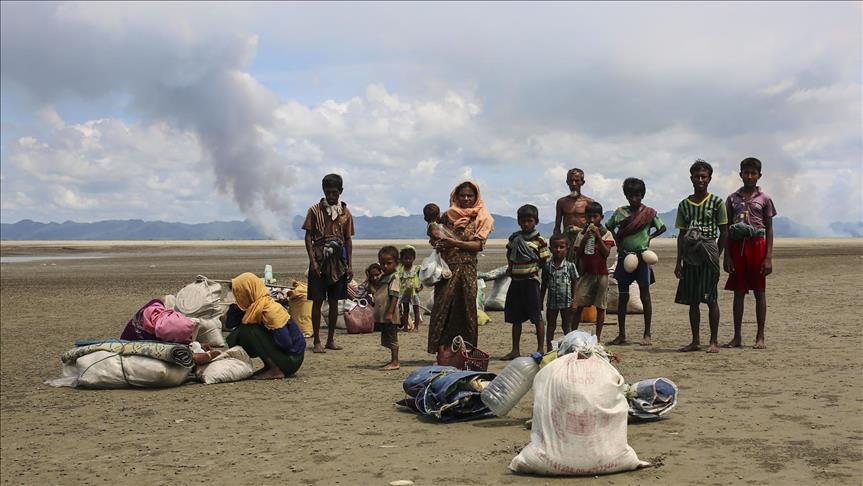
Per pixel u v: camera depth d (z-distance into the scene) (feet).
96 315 59.82
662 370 28.09
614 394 16.96
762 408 21.54
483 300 49.65
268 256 204.03
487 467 17.52
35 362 39.50
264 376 31.40
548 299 32.96
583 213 37.73
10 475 19.21
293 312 45.83
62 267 146.41
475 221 29.55
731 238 32.63
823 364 27.94
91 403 28.17
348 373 31.63
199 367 31.81
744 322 41.88
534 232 31.81
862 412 20.61
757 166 32.40
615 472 16.53
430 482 16.52
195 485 17.34
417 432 21.15
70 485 18.12
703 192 32.42
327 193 37.55
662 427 20.01
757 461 16.67
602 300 35.24
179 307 39.01
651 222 35.06
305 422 23.04
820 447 17.51
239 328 31.86
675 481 15.67
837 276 74.13
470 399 22.57
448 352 26.91
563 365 17.44
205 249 300.20
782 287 63.21
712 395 23.54
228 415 24.73
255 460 19.17
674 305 52.95
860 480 15.16
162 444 21.52
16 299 75.87
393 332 31.91
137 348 30.76
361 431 21.54
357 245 370.53
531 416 22.65
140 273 119.24
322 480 17.12
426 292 67.36
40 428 24.52
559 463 16.49
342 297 38.63
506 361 32.04
